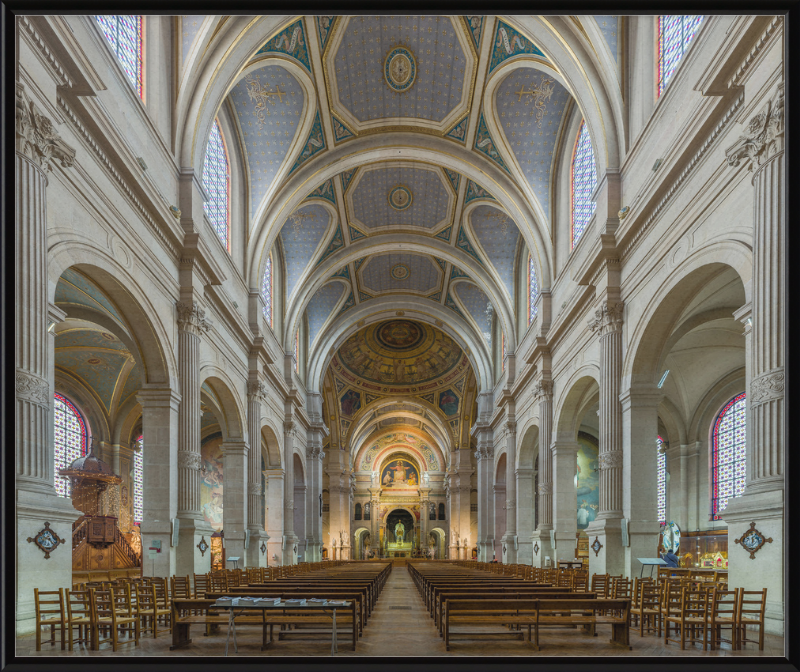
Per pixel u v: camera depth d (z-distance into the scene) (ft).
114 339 77.05
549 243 79.61
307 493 121.49
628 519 49.62
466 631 31.30
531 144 77.46
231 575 41.09
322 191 91.56
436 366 161.58
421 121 79.66
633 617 33.96
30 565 27.17
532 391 86.53
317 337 125.29
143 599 32.17
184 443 52.01
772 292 29.43
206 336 59.21
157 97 50.16
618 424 53.06
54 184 32.73
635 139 51.83
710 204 38.09
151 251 47.52
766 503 28.19
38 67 30.09
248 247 78.59
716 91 35.04
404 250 105.91
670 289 43.91
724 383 85.87
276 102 72.95
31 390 27.89
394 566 136.77
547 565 75.66
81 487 73.46
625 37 54.19
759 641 25.76
